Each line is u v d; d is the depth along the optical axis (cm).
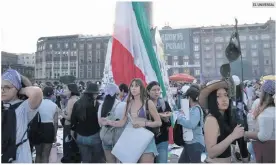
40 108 430
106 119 353
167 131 373
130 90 337
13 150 241
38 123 423
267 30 5688
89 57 6681
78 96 466
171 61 6581
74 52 6662
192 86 372
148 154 314
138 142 310
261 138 278
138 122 321
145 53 466
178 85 1606
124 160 307
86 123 392
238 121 270
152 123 322
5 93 251
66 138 461
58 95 945
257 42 5834
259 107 297
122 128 351
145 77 461
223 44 6519
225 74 322
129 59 457
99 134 398
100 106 374
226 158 241
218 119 232
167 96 521
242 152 319
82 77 6644
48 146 446
